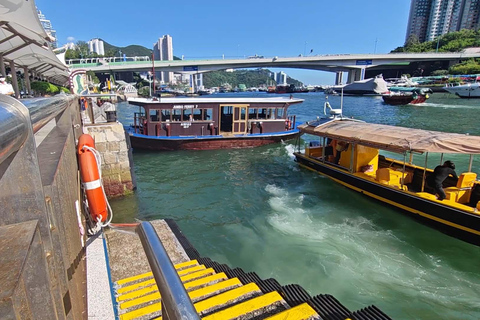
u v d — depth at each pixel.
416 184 9.79
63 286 1.95
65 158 3.23
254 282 4.07
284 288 3.81
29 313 0.72
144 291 3.72
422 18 141.12
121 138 10.43
